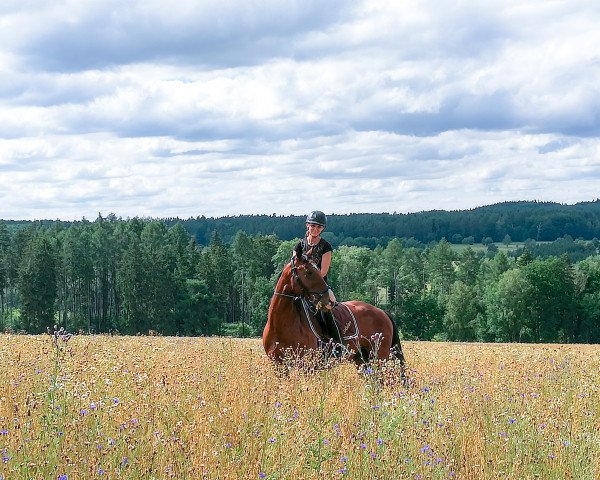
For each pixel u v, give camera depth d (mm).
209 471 5812
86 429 6551
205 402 7914
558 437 7484
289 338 10648
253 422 7398
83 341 16344
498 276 111500
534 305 95938
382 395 8672
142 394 8008
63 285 106125
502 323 96500
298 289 10711
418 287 106938
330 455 6207
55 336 8641
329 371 9852
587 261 106938
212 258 112500
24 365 9961
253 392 8633
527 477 6355
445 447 6793
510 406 8719
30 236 119062
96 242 111188
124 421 6953
